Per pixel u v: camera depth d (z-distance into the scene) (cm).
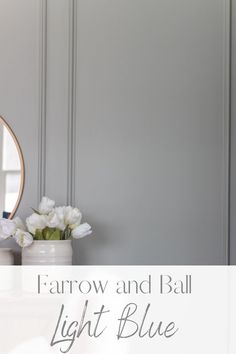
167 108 342
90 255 341
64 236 320
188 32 343
